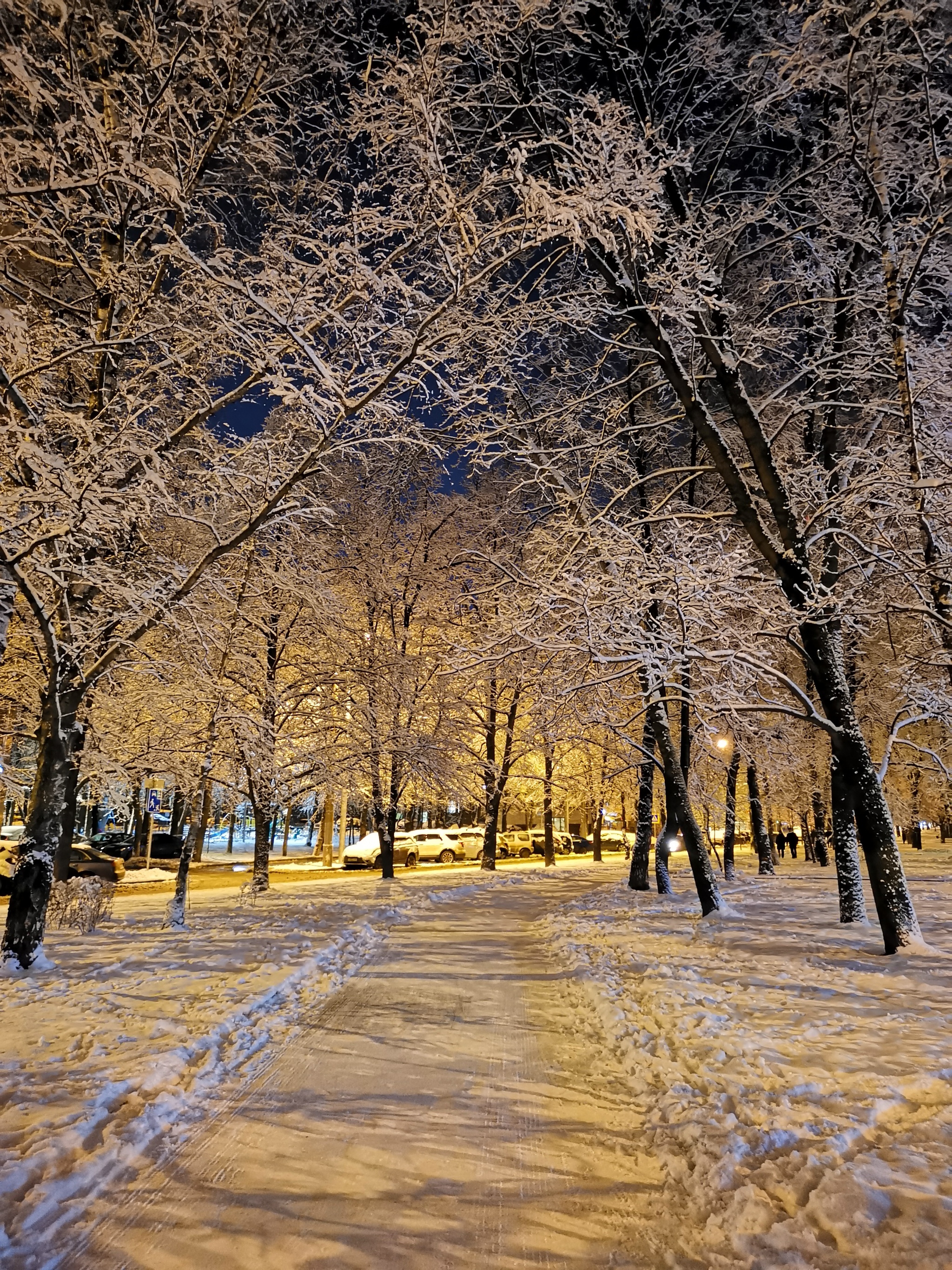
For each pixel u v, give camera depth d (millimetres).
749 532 9414
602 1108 4516
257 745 12148
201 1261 2973
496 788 26734
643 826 18234
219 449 8742
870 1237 2801
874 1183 3127
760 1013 5930
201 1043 5414
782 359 12031
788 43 8391
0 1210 3137
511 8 6867
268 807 16891
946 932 9180
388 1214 3332
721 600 9477
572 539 11305
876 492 9359
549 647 9352
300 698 16844
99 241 8289
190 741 11875
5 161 5145
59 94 5316
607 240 5980
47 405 7125
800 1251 2809
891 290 8633
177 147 7188
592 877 25000
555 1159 3850
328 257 6426
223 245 7695
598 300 9539
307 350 5910
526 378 13086
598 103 6832
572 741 19047
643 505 15375
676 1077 4742
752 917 11391
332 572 17484
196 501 9555
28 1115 4004
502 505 18250
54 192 5863
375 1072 5117
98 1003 6406
